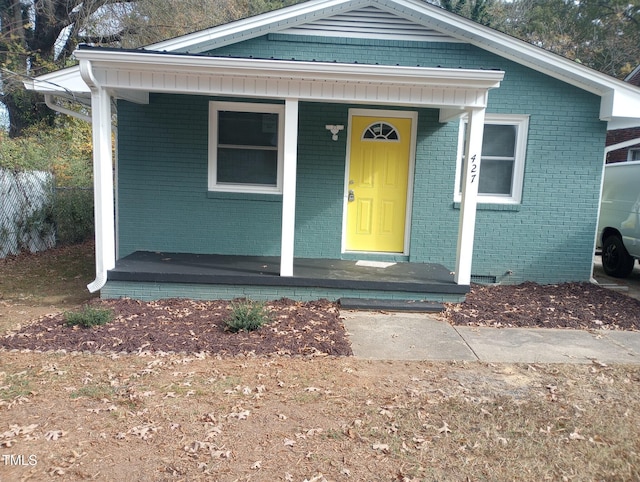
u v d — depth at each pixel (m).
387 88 6.00
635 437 3.42
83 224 12.00
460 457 3.13
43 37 16.91
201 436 3.28
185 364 4.48
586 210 7.97
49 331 5.17
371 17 7.62
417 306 6.32
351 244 8.06
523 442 3.32
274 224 7.91
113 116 9.05
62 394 3.82
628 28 21.30
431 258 8.00
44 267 8.96
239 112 7.81
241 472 2.91
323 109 7.69
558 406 3.87
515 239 8.02
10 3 16.16
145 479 2.82
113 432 3.30
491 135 7.97
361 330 5.61
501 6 22.16
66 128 15.64
